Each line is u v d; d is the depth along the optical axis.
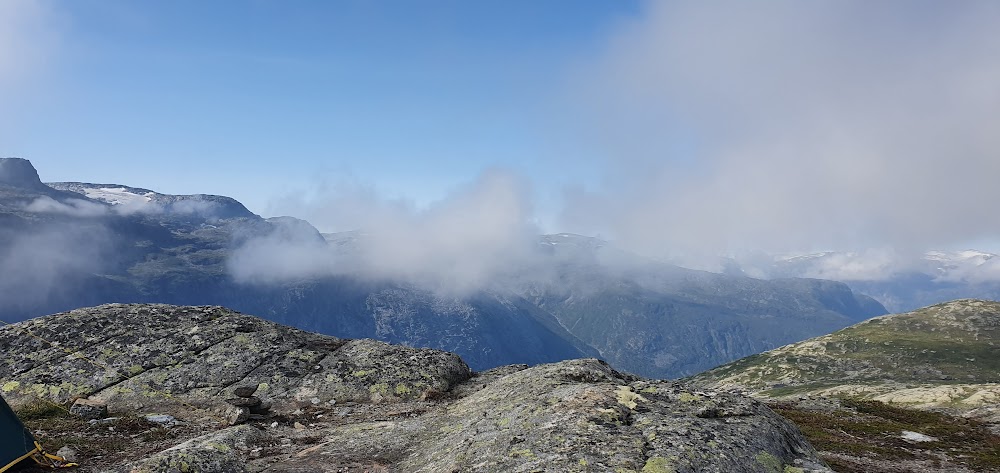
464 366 34.34
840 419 43.19
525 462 13.38
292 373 29.70
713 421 16.73
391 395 28.58
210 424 23.81
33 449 17.45
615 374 28.25
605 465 12.76
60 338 30.52
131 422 23.25
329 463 16.91
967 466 28.31
